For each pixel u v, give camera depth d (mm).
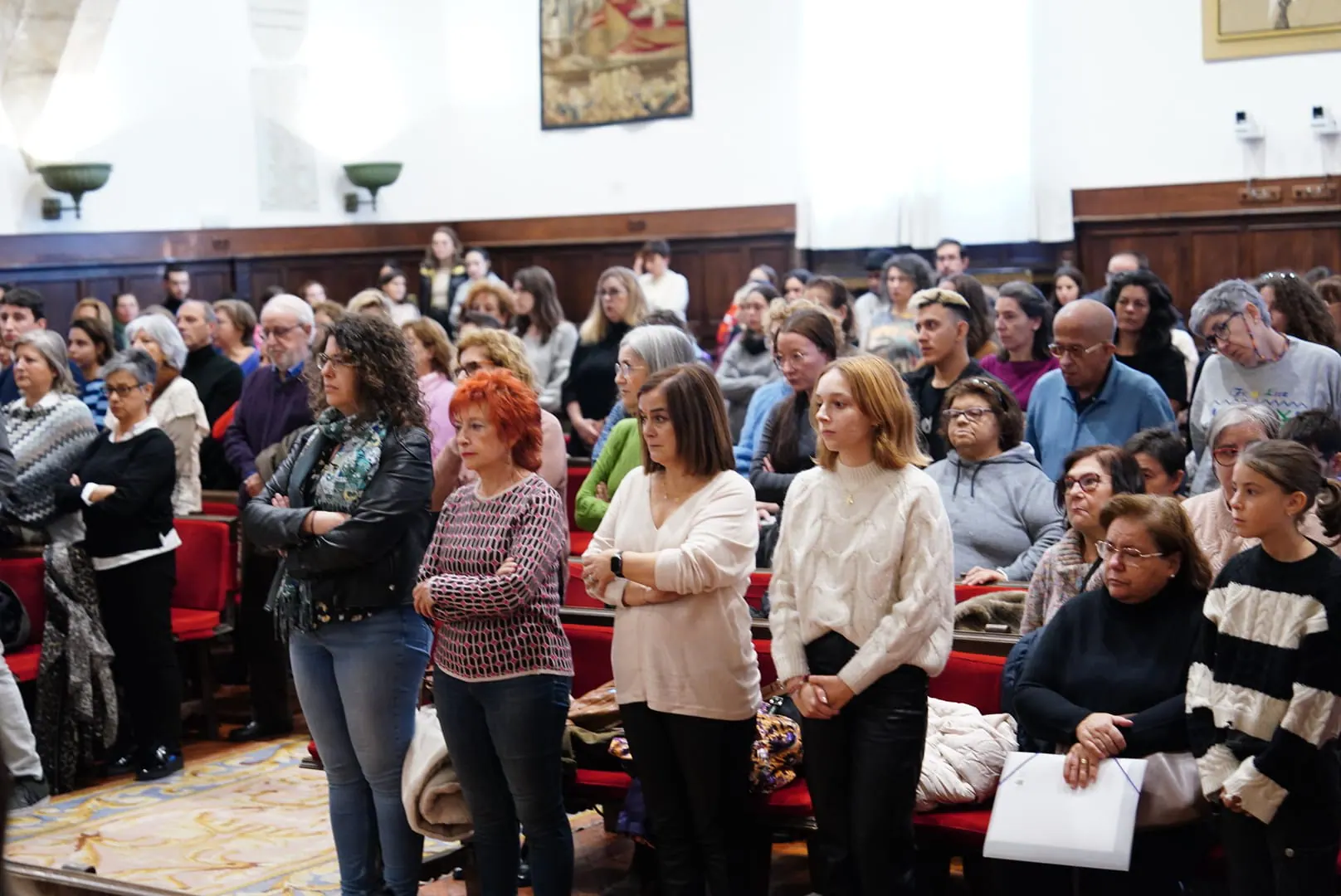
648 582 3379
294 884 4344
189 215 11820
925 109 11688
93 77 11023
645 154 12969
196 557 5938
